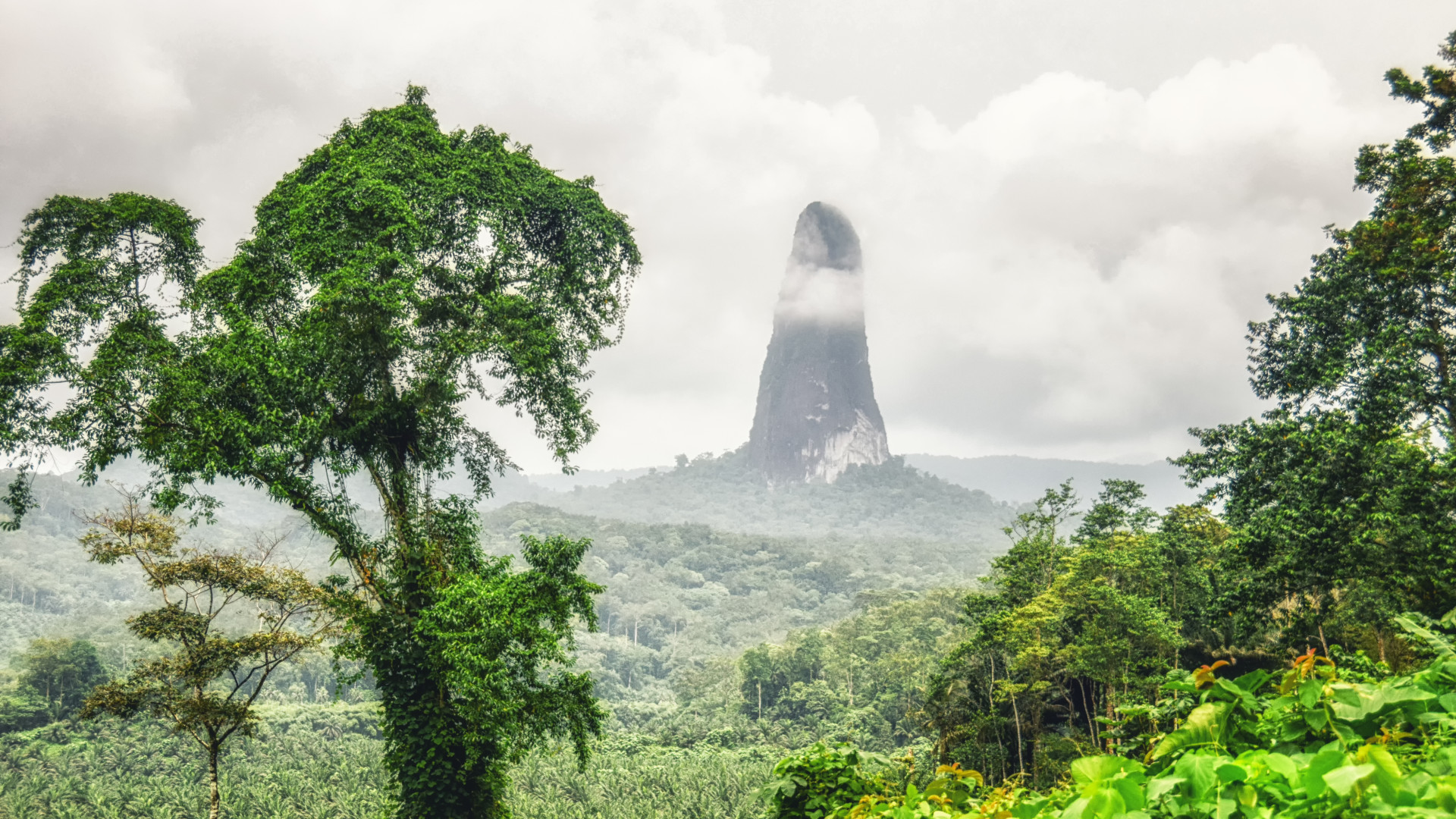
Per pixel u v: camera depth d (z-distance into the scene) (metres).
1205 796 2.25
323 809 57.66
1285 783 2.20
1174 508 34.56
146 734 71.62
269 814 58.00
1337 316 22.47
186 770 66.31
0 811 57.84
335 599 18.16
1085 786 2.44
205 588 20.67
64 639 78.12
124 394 17.02
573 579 18.03
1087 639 29.83
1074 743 30.19
